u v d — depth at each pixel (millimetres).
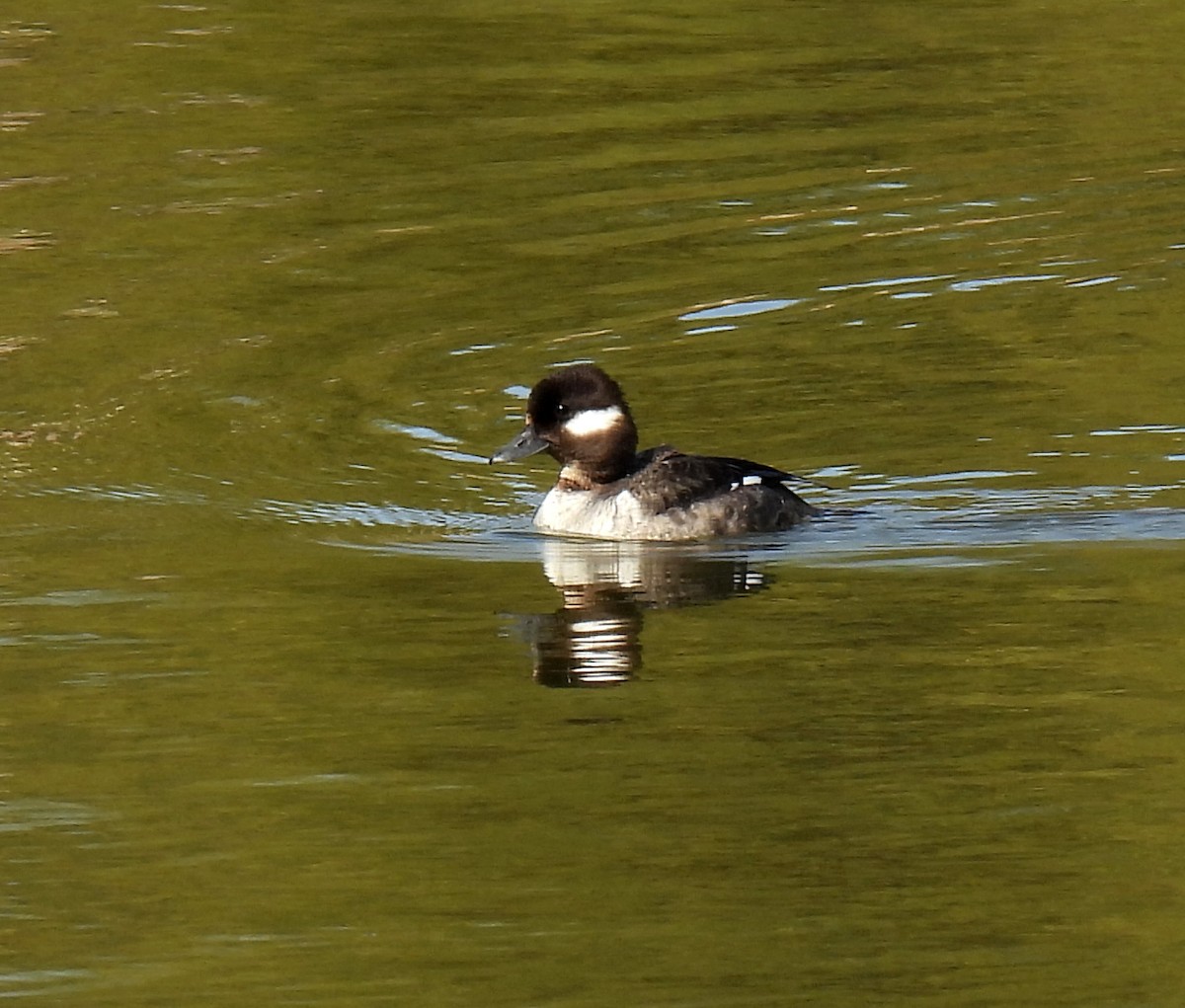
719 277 20922
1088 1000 9305
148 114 25750
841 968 9594
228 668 13031
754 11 29578
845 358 19062
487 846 10766
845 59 27406
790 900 10219
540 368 19094
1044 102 25672
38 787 11445
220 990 9445
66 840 10852
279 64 27453
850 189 23062
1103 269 20859
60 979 9562
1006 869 10453
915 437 17344
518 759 11742
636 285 20797
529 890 10352
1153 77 26375
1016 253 21297
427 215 22656
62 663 13109
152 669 13008
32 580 14625
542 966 9641
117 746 11914
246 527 15797
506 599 14273
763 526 15648
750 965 9602
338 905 10180
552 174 23688
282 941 9875
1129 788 11258
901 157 23969
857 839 10789
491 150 24422
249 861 10664
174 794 11336
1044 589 14164
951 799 11180
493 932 9953
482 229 22266
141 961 9711
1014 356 18922
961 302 20219
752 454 17203
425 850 10672
